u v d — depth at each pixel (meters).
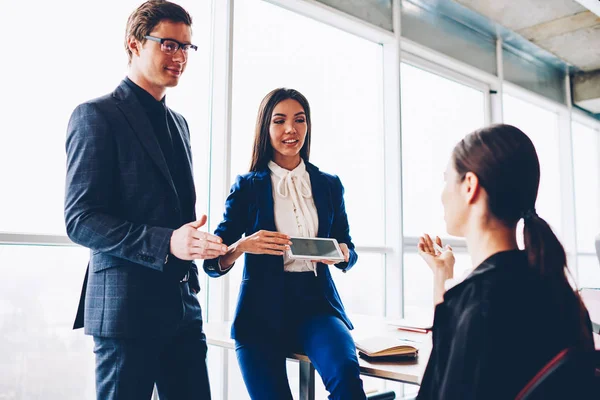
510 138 0.94
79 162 1.33
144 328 1.34
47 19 2.33
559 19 4.88
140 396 1.34
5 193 2.19
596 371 0.88
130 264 1.35
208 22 3.04
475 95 5.25
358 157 3.89
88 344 2.40
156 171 1.42
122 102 1.43
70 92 2.37
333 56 3.74
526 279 0.87
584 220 7.00
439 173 4.57
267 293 1.75
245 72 3.09
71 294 2.35
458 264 4.67
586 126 7.29
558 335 0.83
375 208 4.03
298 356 1.64
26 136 2.25
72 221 1.31
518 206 0.93
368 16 3.90
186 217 1.58
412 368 1.41
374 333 1.96
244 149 3.04
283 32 3.37
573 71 6.49
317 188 1.98
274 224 1.87
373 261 3.96
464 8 4.58
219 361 2.83
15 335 2.21
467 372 0.84
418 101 4.52
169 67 1.48
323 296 1.80
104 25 2.48
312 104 3.52
